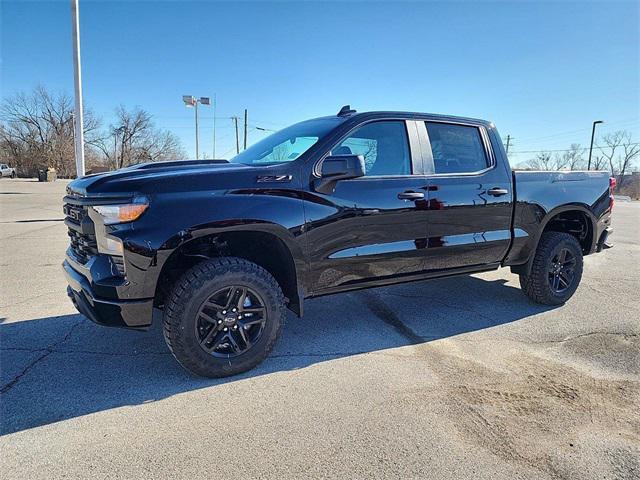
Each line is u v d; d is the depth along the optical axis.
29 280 5.59
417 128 3.82
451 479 2.09
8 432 2.43
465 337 3.88
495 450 2.30
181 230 2.77
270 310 3.17
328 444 2.35
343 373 3.18
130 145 67.12
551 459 2.24
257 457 2.24
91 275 2.80
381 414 2.63
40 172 44.16
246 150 4.23
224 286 2.98
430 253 3.83
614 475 2.13
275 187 3.10
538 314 4.51
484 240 4.11
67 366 3.24
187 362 2.94
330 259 3.37
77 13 11.77
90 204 2.77
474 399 2.81
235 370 3.10
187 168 3.15
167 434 2.43
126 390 2.91
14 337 3.76
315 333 3.97
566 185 4.64
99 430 2.46
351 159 3.05
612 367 3.30
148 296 2.78
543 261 4.54
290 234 3.13
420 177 3.75
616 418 2.62
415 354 3.51
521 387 2.98
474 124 4.18
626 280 6.00
